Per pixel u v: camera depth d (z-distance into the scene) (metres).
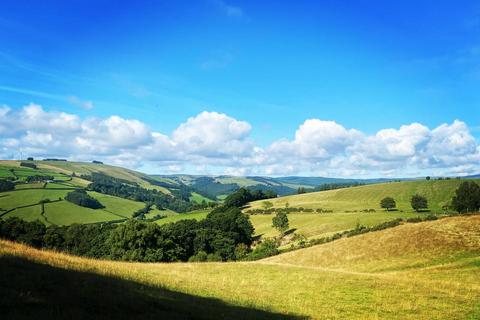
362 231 91.81
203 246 119.88
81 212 189.12
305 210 168.12
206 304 20.38
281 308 22.97
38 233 111.50
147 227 89.62
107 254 93.38
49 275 17.58
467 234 62.72
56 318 12.52
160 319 15.28
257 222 160.38
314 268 39.72
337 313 23.02
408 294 28.91
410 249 63.31
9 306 12.84
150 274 27.80
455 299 28.23
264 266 39.41
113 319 14.08
